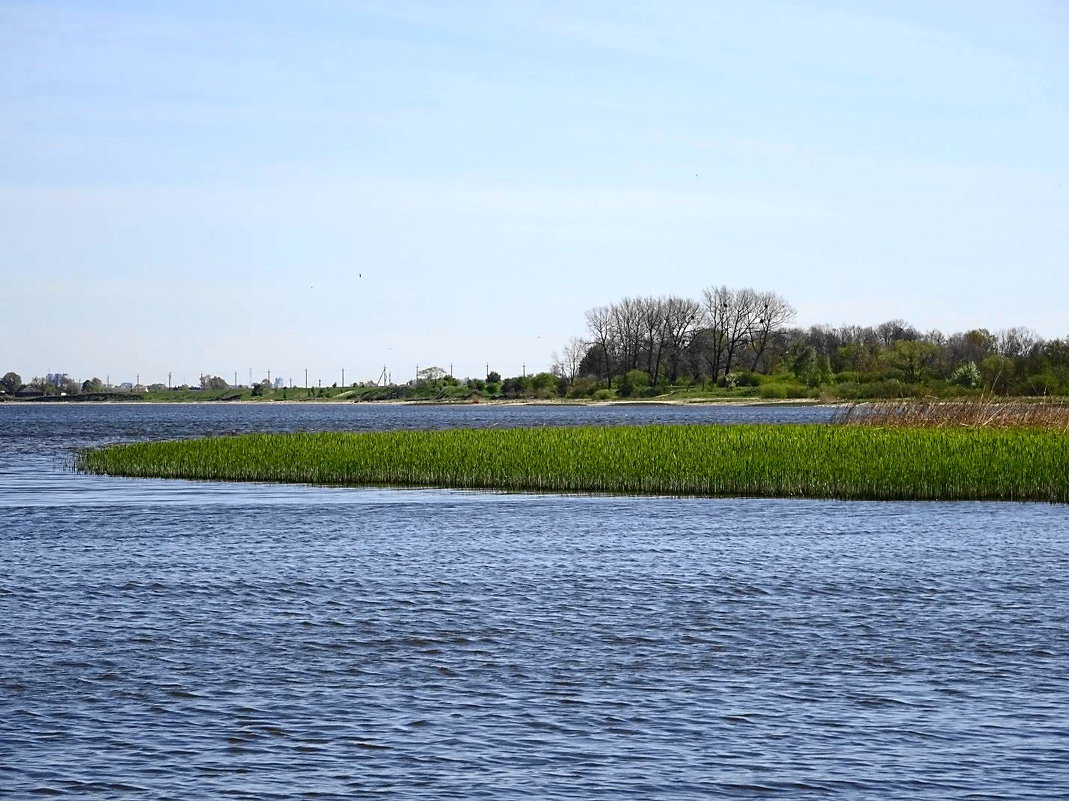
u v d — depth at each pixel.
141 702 20.41
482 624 26.75
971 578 32.88
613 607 28.80
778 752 17.88
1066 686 21.30
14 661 23.19
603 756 17.73
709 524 45.91
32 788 16.50
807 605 29.00
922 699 20.52
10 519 48.22
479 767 17.27
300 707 20.14
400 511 51.03
